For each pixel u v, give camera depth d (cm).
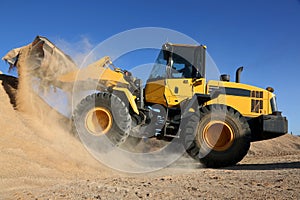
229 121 679
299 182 400
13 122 615
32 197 315
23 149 530
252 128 728
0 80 781
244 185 389
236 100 728
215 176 477
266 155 1162
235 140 672
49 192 341
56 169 491
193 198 313
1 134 554
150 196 321
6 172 421
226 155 662
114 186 382
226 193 338
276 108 755
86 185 386
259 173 507
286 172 504
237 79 789
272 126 696
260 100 736
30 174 437
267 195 324
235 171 551
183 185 391
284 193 334
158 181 429
